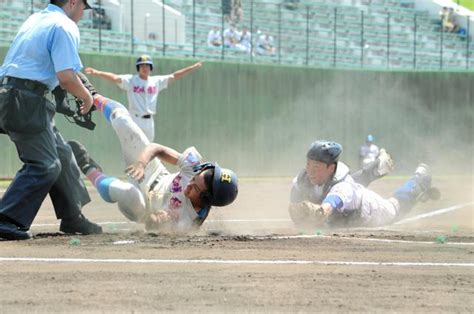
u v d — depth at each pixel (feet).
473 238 81.25
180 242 74.69
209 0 287.07
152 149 83.87
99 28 233.96
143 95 168.35
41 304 46.65
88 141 224.94
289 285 53.01
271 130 267.80
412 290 52.06
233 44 279.28
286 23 303.07
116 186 84.79
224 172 82.99
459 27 345.31
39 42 78.84
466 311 46.29
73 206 86.58
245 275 56.70
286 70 270.46
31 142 79.71
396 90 288.10
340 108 279.69
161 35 267.80
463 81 296.10
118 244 73.56
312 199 94.48
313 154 91.56
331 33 310.45
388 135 287.48
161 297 48.91
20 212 78.89
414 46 304.09
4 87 78.79
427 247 72.79
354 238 78.95
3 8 230.48
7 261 63.10
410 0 350.64
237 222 111.34
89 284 52.95
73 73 78.48
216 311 45.37
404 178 255.91
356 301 48.37
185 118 250.37
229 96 259.19
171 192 84.53
